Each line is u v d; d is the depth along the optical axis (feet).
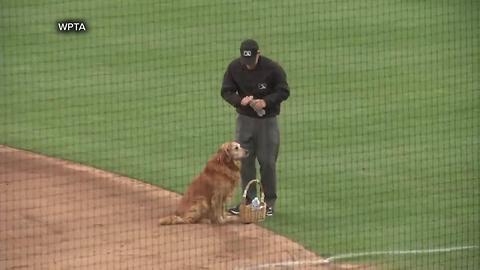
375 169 60.44
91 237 50.11
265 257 48.55
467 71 78.84
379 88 75.20
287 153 62.80
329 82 76.48
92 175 58.80
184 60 81.41
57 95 73.56
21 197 54.60
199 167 61.00
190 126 67.77
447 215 54.44
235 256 48.44
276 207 55.21
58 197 54.95
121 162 61.41
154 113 70.18
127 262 47.44
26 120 68.74
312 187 57.93
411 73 78.43
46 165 60.08
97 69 79.25
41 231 50.62
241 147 52.95
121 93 74.18
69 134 66.18
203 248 49.21
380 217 54.13
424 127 67.46
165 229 51.29
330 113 69.87
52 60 80.94
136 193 56.39
